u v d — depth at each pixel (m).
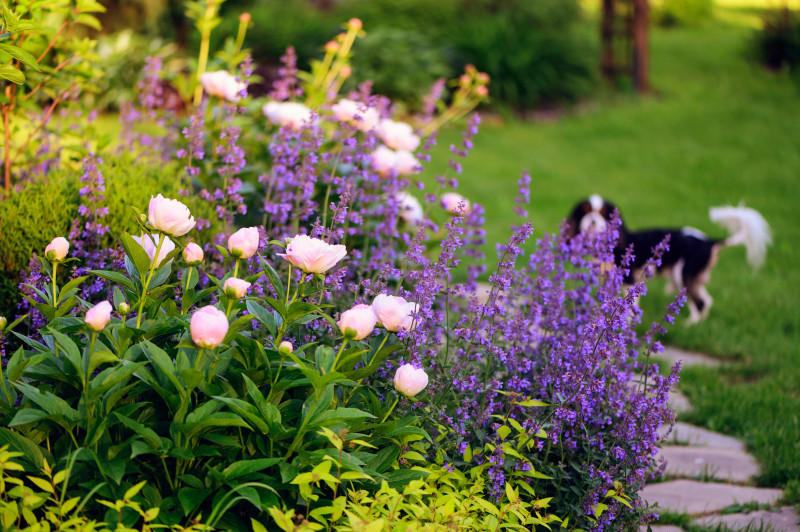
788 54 18.25
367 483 2.45
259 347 2.30
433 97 4.89
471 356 3.06
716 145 13.73
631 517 2.90
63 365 2.34
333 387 2.36
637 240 6.87
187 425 2.12
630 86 16.69
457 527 2.25
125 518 2.09
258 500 2.08
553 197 10.73
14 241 3.18
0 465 2.07
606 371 3.03
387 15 15.11
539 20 16.31
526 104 14.91
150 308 2.50
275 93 4.54
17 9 3.42
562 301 3.33
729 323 6.60
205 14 4.73
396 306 2.46
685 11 23.69
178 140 4.27
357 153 3.68
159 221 2.25
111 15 13.91
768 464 3.99
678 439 4.40
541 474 2.74
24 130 4.53
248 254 2.35
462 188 10.55
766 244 9.04
